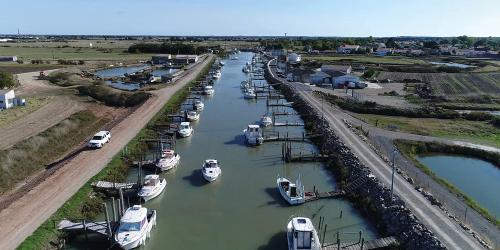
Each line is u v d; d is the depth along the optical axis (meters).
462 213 39.84
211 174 51.03
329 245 35.97
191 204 45.31
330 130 68.12
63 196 42.03
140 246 36.47
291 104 98.06
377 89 115.75
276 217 42.47
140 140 63.00
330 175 54.41
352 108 87.50
